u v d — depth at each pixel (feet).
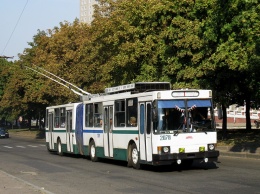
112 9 127.75
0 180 47.57
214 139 53.42
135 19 98.99
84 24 154.51
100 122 69.51
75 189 42.34
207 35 78.13
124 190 40.81
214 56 76.89
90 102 74.18
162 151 51.19
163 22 91.15
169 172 53.88
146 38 95.55
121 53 99.45
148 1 98.48
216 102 91.30
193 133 52.44
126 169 59.31
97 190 41.34
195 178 47.32
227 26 73.72
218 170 53.72
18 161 77.82
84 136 76.64
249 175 48.11
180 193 37.78
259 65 70.79
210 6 81.35
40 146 132.77
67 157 85.97
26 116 260.21
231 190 38.29
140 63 100.32
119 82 108.58
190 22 84.38
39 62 164.66
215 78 88.48
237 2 69.67
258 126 160.04
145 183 45.01
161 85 60.75
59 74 148.46
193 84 86.28
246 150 73.61
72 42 150.92
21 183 44.93
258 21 63.77
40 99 163.22
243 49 71.77
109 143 65.92
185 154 51.75
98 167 63.67
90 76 139.44
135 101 57.36
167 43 91.04
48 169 62.69
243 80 90.74
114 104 64.13
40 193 37.93
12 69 222.69
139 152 56.18
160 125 51.62
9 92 192.85
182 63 88.43
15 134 242.17
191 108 53.01
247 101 110.83
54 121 94.43
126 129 60.03
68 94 143.84
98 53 117.91
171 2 88.58
